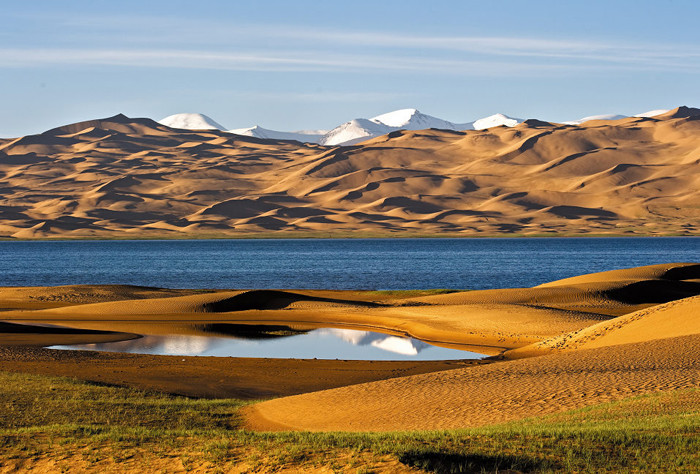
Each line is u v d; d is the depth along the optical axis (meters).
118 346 78.50
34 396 43.25
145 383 53.56
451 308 101.81
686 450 24.61
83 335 84.88
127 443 29.39
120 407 41.19
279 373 60.94
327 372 61.62
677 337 56.16
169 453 27.80
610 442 25.94
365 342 82.00
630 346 54.53
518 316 91.88
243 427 38.38
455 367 63.94
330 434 30.23
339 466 23.81
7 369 57.78
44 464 27.50
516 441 26.59
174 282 198.00
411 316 98.56
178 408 42.38
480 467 23.19
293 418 40.28
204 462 26.33
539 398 39.66
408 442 26.41
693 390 37.25
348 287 179.88
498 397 40.69
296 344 80.94
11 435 31.44
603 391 40.06
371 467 23.41
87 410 39.94
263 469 24.83
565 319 88.75
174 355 71.88
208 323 97.56
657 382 41.19
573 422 32.69
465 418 36.78
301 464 24.81
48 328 90.19
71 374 56.50
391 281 196.62
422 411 39.44
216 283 194.12
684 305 71.75
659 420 30.38
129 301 114.56
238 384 55.78
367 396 43.91
